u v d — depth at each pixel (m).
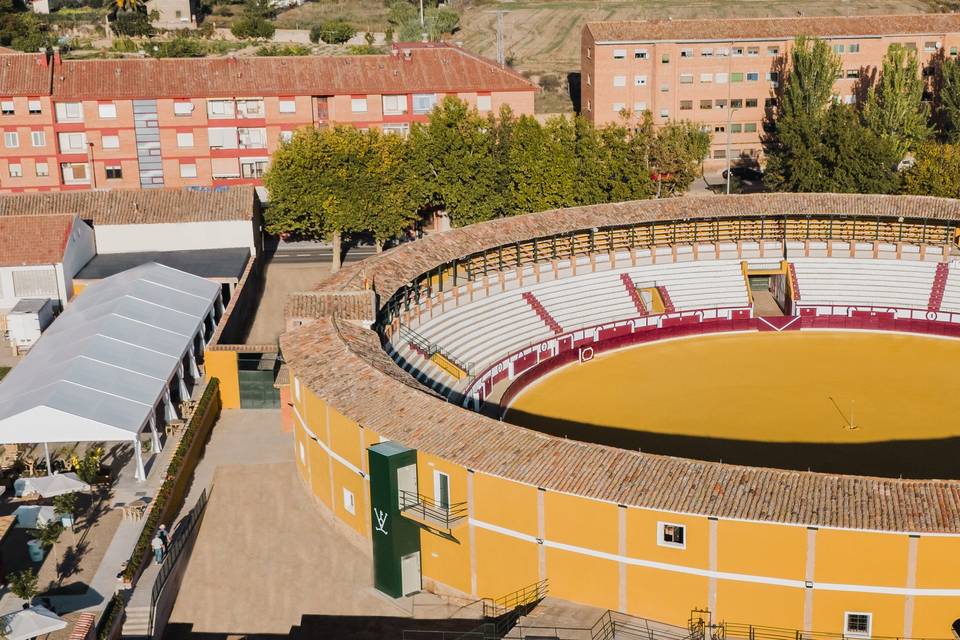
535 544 58.44
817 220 113.25
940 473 77.25
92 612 59.59
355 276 86.69
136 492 72.31
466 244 98.88
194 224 111.00
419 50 145.62
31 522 67.81
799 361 100.19
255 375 84.75
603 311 104.25
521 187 121.50
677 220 108.88
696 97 161.88
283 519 71.12
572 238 107.19
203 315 92.62
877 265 110.25
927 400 90.50
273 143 139.00
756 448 81.62
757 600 54.91
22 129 135.62
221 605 63.34
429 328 94.38
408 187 120.75
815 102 149.12
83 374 76.44
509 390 91.50
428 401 63.72
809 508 52.88
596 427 85.88
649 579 56.44
